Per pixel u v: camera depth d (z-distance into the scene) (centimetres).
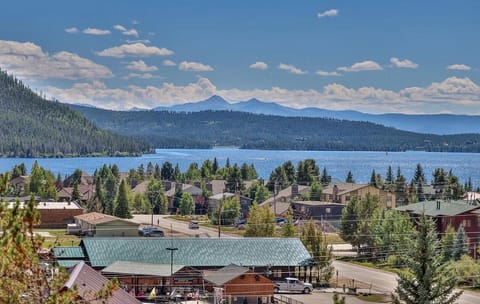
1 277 2016
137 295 8400
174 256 9400
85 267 5528
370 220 11675
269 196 19625
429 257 5334
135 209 18625
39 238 2123
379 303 8056
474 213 12025
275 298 8281
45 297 2089
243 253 9688
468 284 9169
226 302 8131
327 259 9719
